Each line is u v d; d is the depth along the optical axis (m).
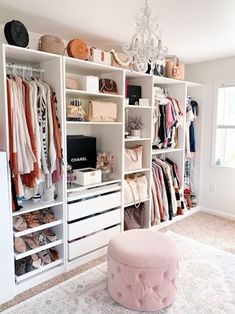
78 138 2.71
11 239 1.95
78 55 2.31
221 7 2.00
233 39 2.75
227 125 3.68
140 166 3.10
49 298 1.98
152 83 3.02
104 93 2.58
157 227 3.31
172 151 3.54
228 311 1.84
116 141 2.85
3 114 1.90
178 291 2.05
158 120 3.29
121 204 2.82
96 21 2.27
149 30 1.78
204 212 3.96
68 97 2.73
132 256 1.80
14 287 2.00
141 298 1.80
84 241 2.48
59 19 2.23
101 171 2.71
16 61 2.28
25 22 2.29
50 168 2.16
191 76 3.92
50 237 2.30
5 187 1.88
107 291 2.05
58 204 2.27
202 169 3.95
